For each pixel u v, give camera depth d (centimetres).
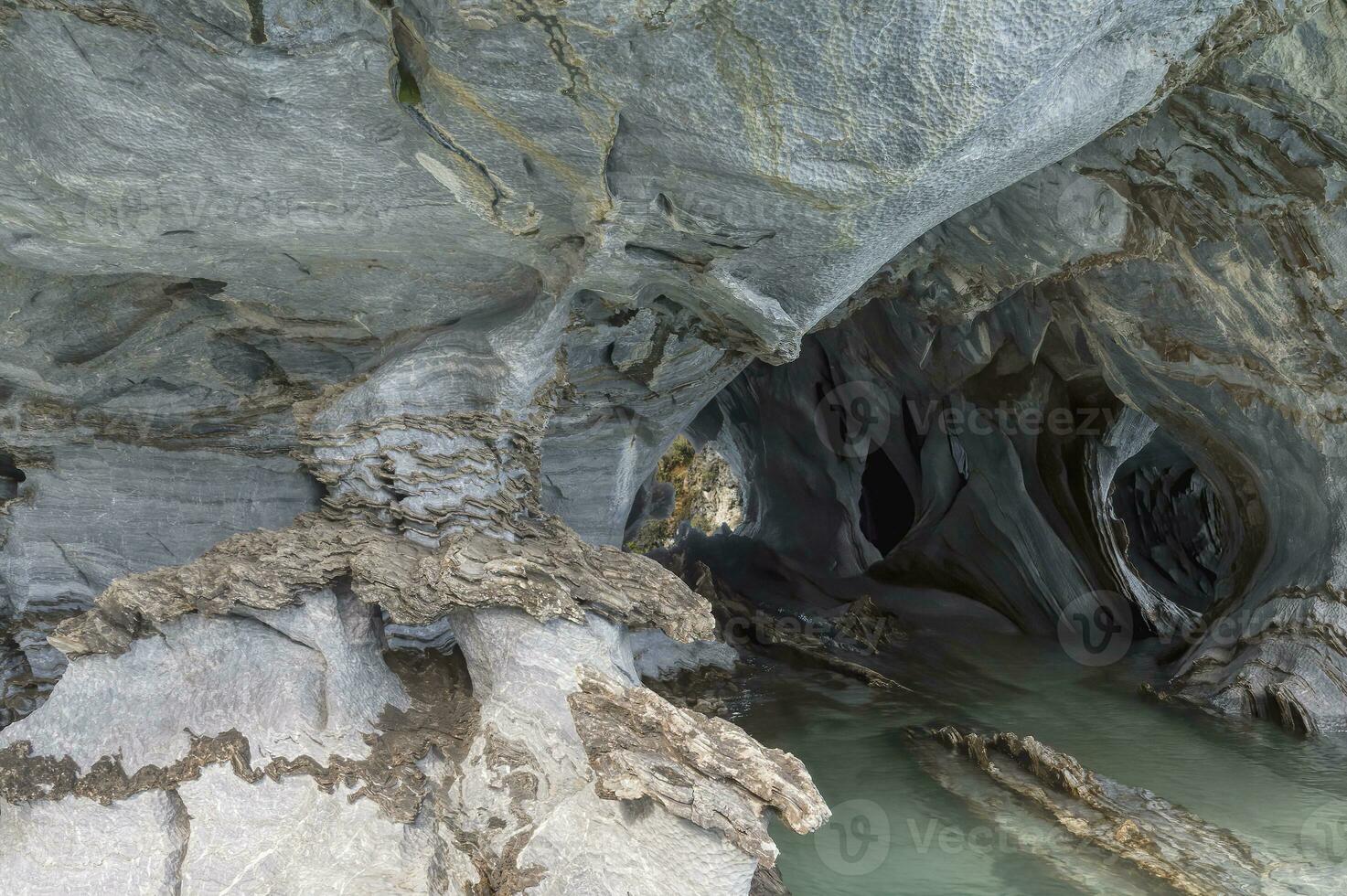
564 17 410
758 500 1894
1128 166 800
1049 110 493
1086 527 1367
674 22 414
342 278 659
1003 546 1427
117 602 589
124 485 828
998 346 1302
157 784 573
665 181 507
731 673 1137
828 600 1473
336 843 565
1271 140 749
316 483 891
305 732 607
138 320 716
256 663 623
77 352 727
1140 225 848
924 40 423
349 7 429
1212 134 758
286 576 613
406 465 672
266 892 551
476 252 623
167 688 601
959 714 985
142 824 562
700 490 2520
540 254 611
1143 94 536
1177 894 594
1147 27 499
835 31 418
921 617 1404
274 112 473
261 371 795
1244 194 799
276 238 572
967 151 479
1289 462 1037
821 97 442
